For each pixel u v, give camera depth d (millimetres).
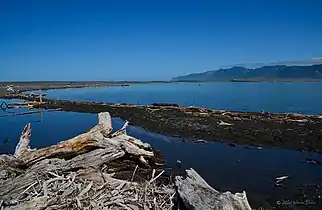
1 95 59656
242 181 12664
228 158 15867
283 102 44781
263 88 93250
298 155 16062
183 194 7527
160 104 37156
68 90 95812
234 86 118062
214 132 21484
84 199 7785
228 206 6695
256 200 10773
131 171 11648
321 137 18688
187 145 18594
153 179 9172
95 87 123750
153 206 7895
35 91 78812
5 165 9344
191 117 27219
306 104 41281
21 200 7617
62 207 7391
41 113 36125
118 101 51906
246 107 37875
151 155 12336
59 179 8555
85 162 9625
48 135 23000
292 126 21859
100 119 12172
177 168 14141
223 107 37938
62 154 10430
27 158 9883
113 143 10961
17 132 24031
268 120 24281
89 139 10859
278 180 12609
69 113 36219
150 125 24953
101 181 9062
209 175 13422
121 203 7828
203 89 98562
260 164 14797
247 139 19406
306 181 12406
